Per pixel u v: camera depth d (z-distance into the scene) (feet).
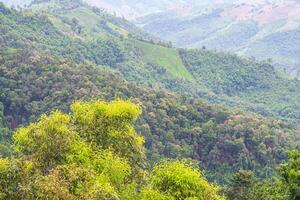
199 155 441.27
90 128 116.16
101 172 104.63
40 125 107.76
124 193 106.73
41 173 100.22
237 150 438.40
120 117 116.26
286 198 104.12
